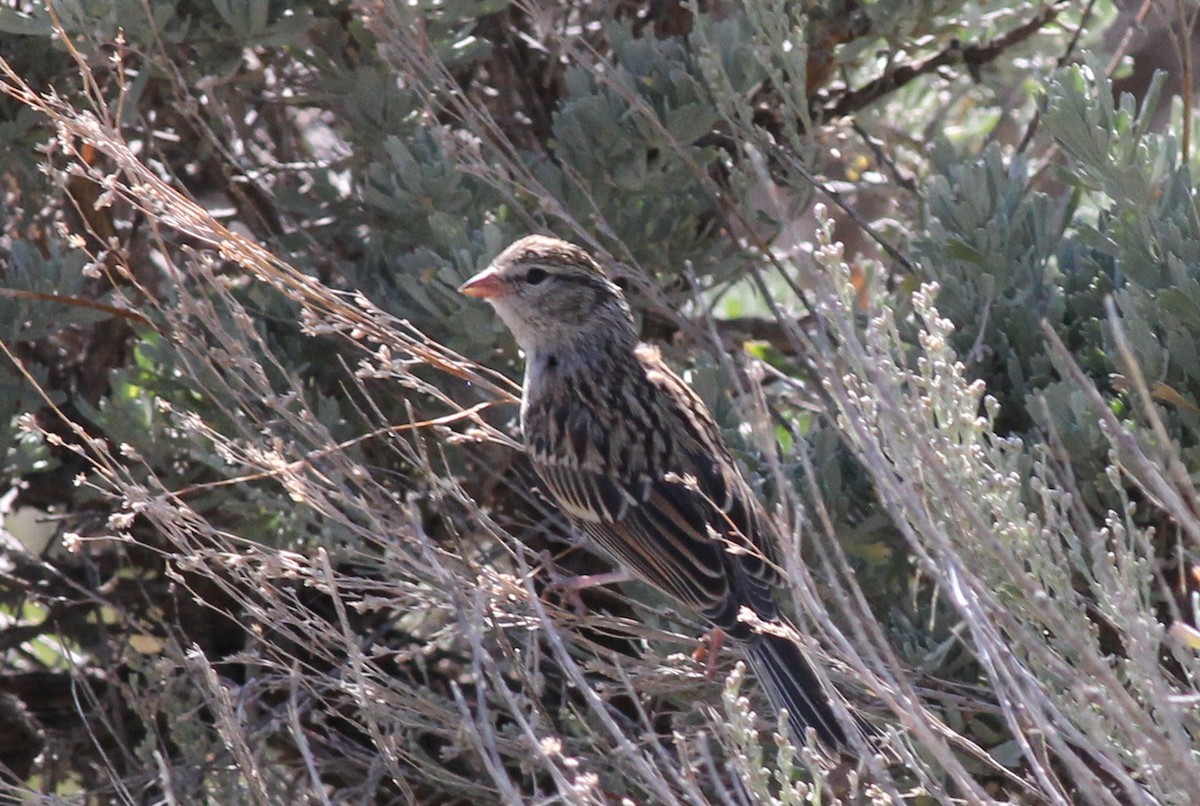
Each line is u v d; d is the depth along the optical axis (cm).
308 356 1170
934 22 1275
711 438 1048
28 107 1157
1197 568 749
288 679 948
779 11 1077
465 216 1149
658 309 1177
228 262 1249
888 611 1005
